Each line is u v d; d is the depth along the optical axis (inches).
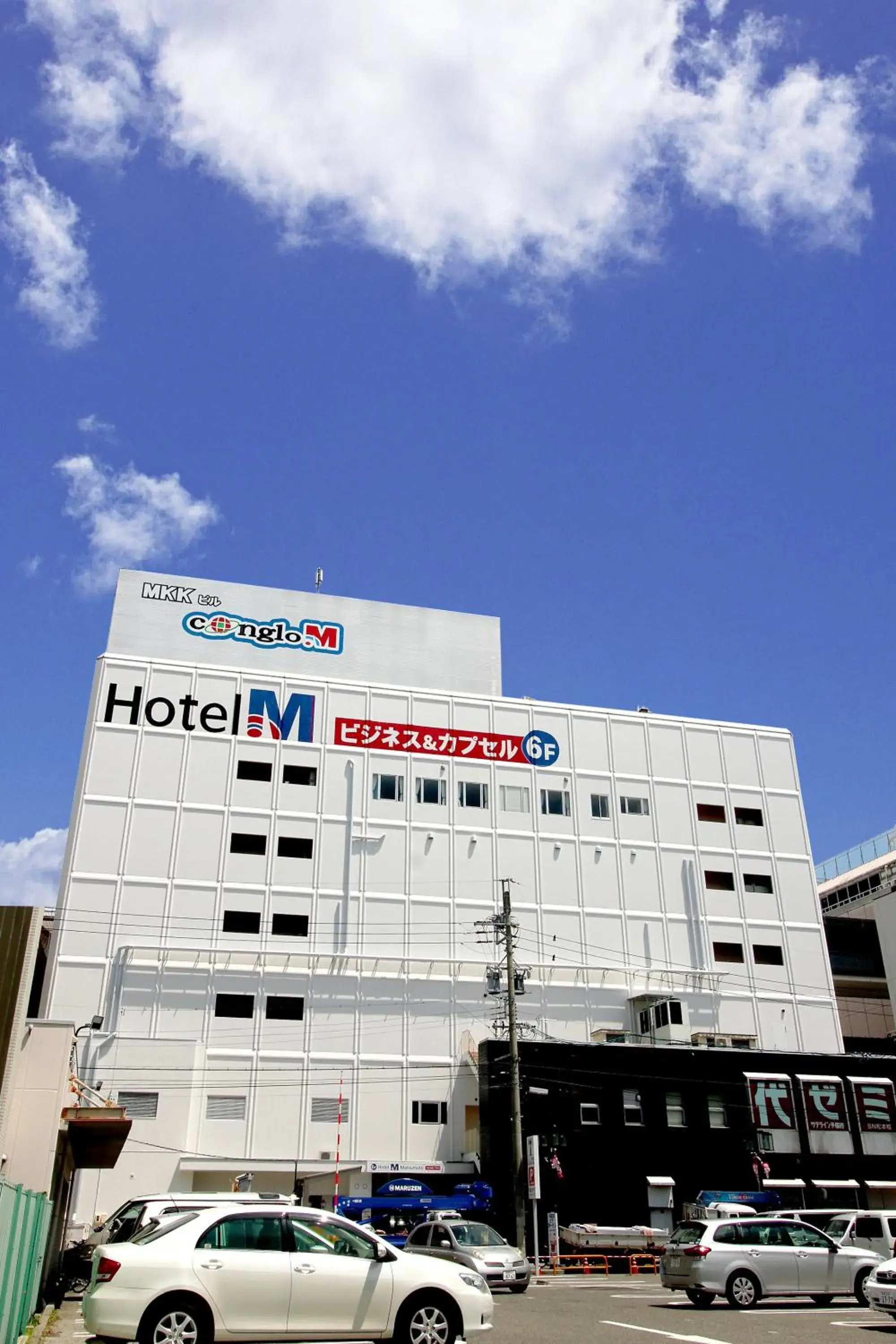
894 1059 2256.4
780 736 2829.7
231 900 2229.3
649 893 2529.5
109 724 2311.8
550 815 2534.5
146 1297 496.7
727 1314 826.2
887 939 2893.7
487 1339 666.2
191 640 2518.5
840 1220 1086.4
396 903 2330.2
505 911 1907.0
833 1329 717.9
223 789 2324.1
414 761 2486.5
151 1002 2092.8
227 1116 2037.4
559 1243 1734.7
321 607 2657.5
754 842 2677.2
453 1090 2177.7
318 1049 2142.0
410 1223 1728.6
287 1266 522.0
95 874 2172.7
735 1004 2470.5
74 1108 1019.3
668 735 2728.8
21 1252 657.6
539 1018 2314.2
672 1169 2026.3
